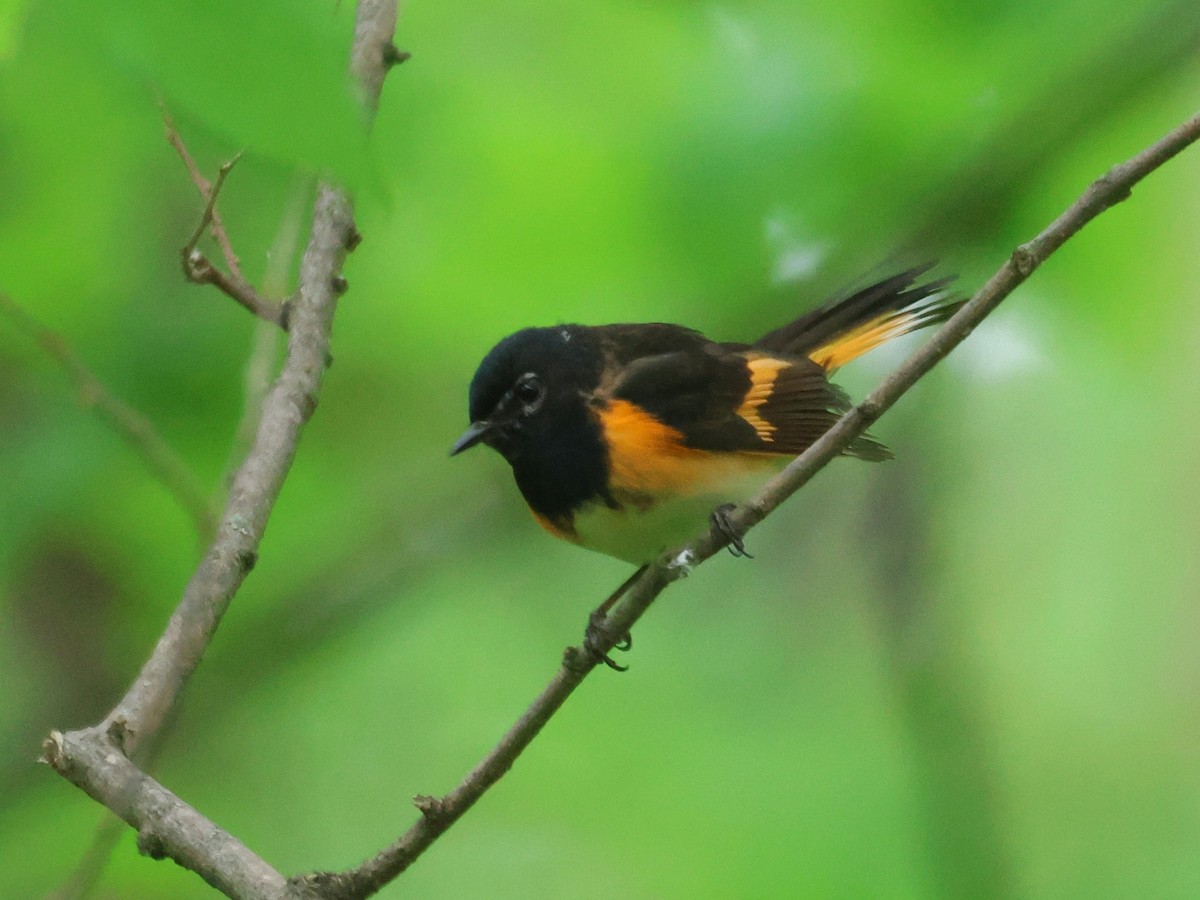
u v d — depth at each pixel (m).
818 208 9.35
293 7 2.63
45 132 8.23
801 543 12.78
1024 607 13.52
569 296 9.88
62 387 9.24
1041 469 13.19
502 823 10.80
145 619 10.08
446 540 10.33
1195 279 9.80
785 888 9.43
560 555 12.66
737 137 9.14
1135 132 9.49
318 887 4.80
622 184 9.42
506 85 9.39
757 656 11.91
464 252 9.76
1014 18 8.62
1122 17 8.95
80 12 2.67
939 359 5.30
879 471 11.23
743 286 9.68
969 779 9.83
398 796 11.37
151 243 9.59
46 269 9.32
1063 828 11.63
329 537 10.33
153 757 5.12
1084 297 9.68
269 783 11.23
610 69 9.53
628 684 11.60
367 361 10.72
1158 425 12.56
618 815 10.54
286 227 6.16
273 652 9.80
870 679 11.55
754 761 10.43
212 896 8.42
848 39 9.04
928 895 9.27
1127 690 13.05
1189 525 13.25
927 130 9.19
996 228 9.43
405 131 5.95
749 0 9.21
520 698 11.95
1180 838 11.45
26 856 8.59
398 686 12.01
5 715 9.95
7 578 9.82
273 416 5.57
